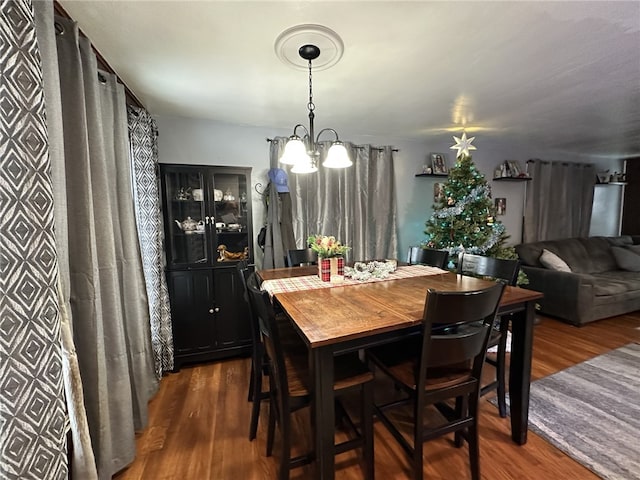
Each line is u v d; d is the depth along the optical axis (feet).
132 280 5.62
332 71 5.94
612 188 16.66
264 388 7.09
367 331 3.64
